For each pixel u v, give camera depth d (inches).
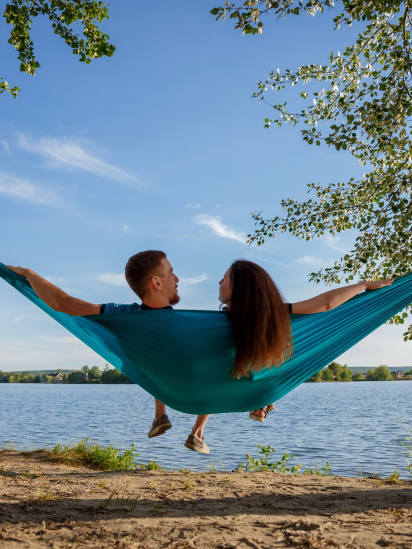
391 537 141.3
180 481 245.4
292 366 151.6
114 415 1704.0
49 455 335.3
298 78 385.7
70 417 1587.1
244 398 151.9
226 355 135.0
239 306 127.5
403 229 308.8
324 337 155.1
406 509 182.5
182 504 190.4
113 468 319.6
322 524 157.9
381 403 2509.8
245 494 210.7
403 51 279.9
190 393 146.0
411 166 307.0
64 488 220.4
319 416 1636.3
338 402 2716.5
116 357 159.2
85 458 335.6
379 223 320.8
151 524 156.5
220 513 175.0
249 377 139.3
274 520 164.7
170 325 130.2
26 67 355.6
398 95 290.2
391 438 905.5
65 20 340.8
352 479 260.1
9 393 4995.1
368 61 358.0
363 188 360.5
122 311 139.1
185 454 661.3
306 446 778.8
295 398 3412.9
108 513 171.5
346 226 371.9
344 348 172.4
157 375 144.9
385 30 322.0
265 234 409.4
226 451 705.0
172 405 160.4
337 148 300.2
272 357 130.6
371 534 145.0
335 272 362.9
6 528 149.2
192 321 129.4
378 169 349.1
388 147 284.0
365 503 194.4
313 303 134.6
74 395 4434.1
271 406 173.2
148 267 138.4
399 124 284.0
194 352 133.6
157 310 128.3
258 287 127.8
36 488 218.1
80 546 133.6
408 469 280.1
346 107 313.7
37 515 167.0
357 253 339.9
